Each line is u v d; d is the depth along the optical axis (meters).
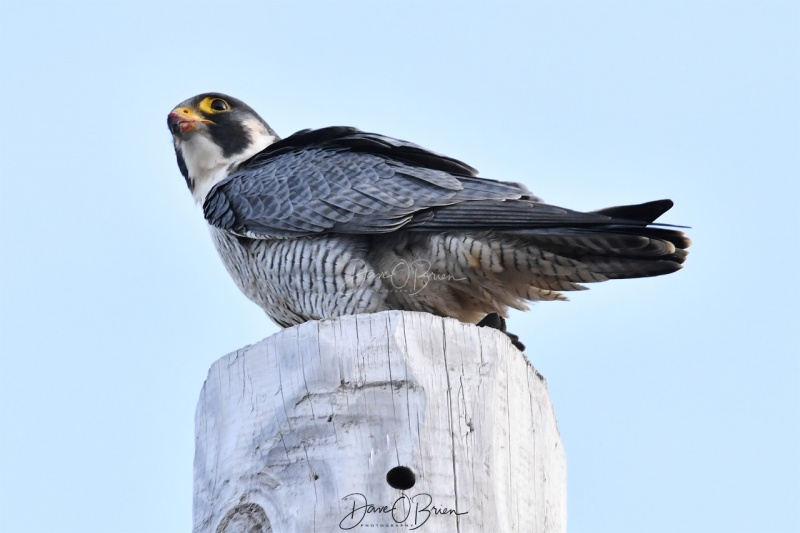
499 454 7.47
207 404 8.12
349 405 7.43
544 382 8.38
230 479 7.59
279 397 7.63
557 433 8.49
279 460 7.45
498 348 7.78
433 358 7.59
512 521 7.40
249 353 7.96
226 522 7.45
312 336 7.69
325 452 7.35
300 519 7.18
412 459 7.23
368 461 7.25
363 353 7.55
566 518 8.53
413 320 7.65
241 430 7.71
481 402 7.52
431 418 7.37
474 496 7.23
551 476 8.09
